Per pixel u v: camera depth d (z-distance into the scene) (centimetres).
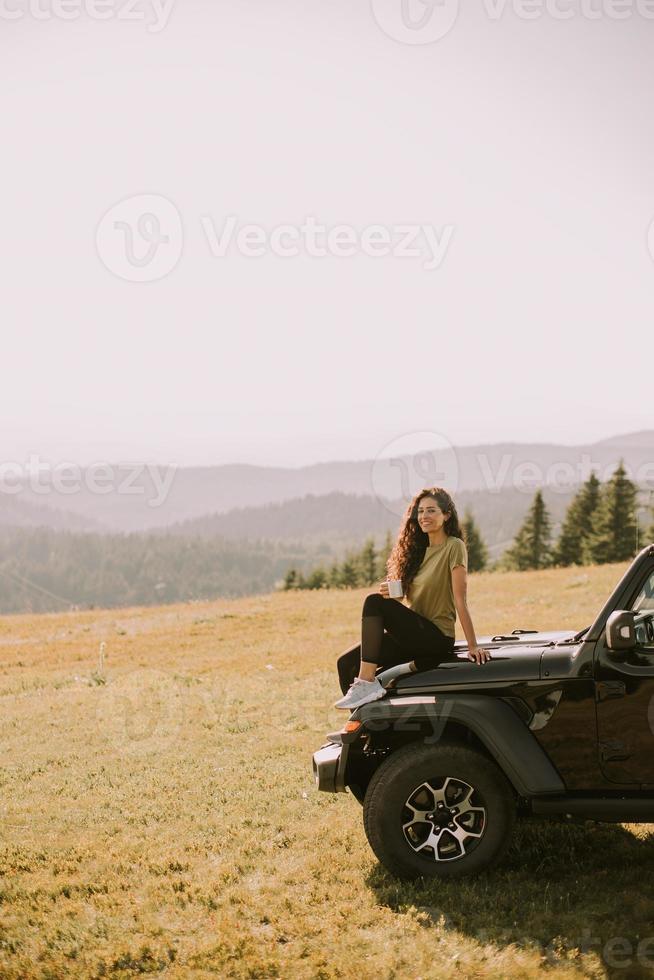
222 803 670
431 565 542
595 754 469
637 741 462
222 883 502
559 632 584
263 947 421
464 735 515
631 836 550
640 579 474
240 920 454
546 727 477
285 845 570
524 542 7794
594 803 461
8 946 436
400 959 404
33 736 932
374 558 9544
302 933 437
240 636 1778
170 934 442
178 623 2073
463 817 493
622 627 434
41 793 712
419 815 495
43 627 2228
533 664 487
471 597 2294
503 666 493
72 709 1077
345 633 1742
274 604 2441
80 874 527
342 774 505
